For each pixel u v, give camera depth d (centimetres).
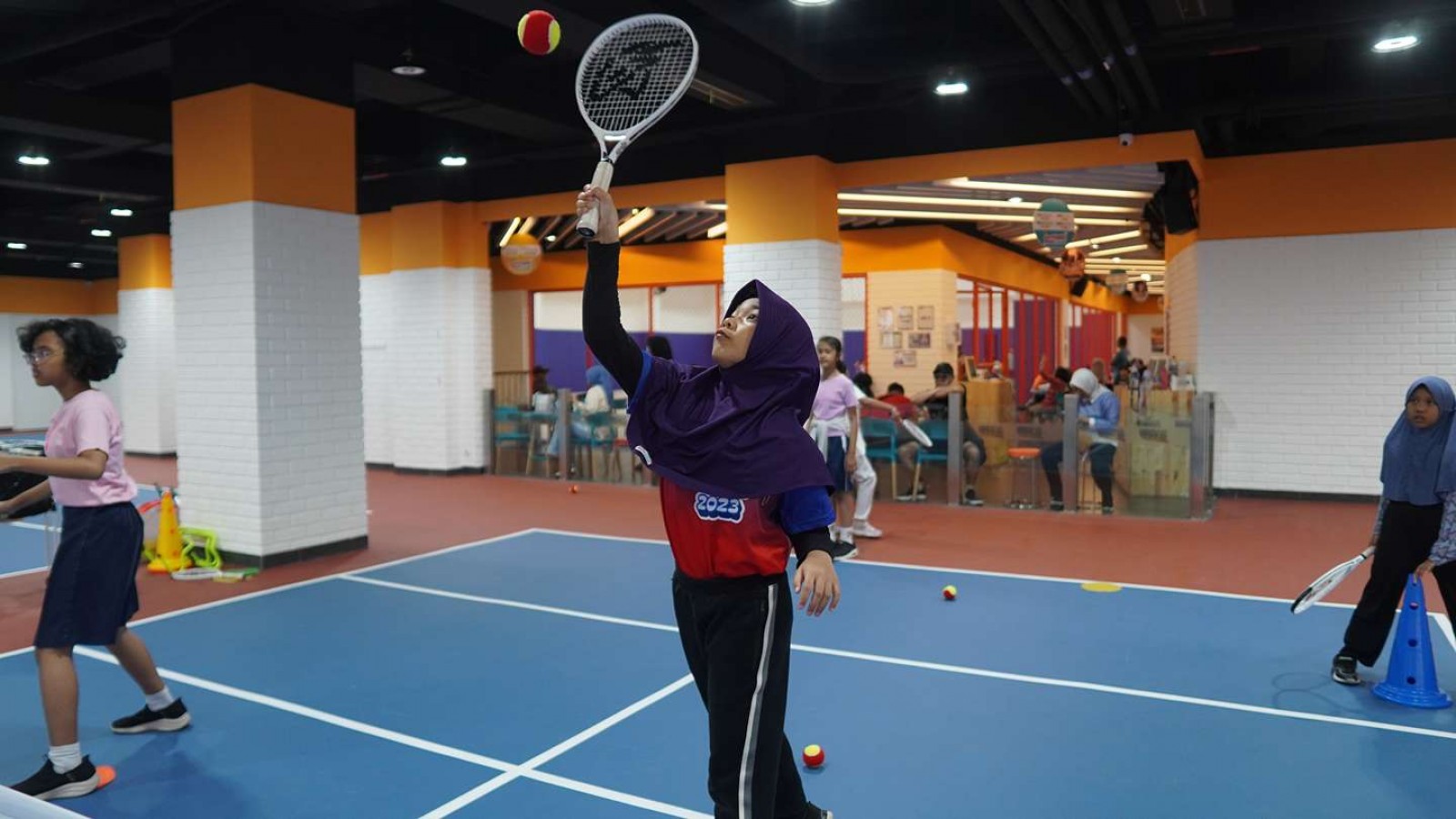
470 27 966
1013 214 1459
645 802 377
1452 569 484
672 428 260
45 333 402
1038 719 463
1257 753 422
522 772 406
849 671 535
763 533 261
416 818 365
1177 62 1001
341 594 714
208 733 449
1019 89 1073
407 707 482
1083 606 671
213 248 824
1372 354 1120
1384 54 944
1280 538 921
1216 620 635
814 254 1128
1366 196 1115
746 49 973
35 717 480
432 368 1430
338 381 870
